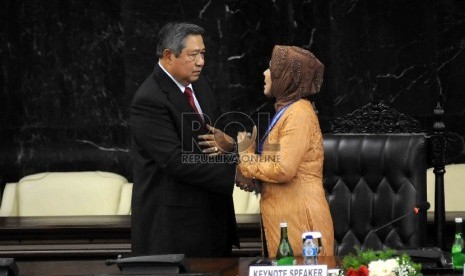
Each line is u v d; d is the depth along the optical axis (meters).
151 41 26.22
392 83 25.88
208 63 26.00
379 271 13.11
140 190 17.17
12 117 26.47
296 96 16.58
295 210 16.52
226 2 25.97
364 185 18.16
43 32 26.47
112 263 14.48
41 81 26.53
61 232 19.58
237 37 26.00
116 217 21.22
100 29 26.45
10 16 26.39
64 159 26.39
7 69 26.41
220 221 17.39
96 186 23.12
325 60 25.89
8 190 23.39
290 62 16.48
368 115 18.53
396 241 17.86
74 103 26.55
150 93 16.92
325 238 16.55
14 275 14.70
